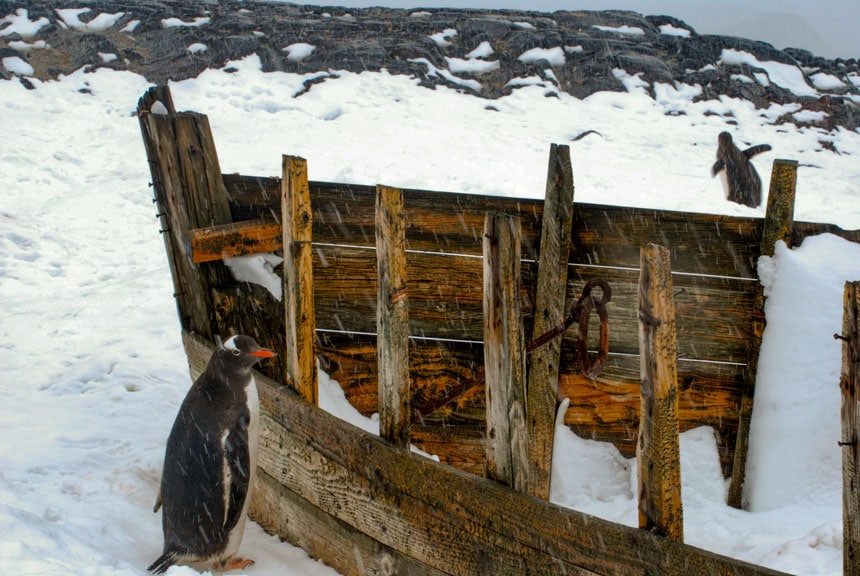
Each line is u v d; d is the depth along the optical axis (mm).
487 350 3365
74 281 10492
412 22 22516
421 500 3652
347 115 17281
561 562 3156
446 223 5449
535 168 14781
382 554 3912
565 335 5426
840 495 4953
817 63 23859
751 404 5414
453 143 15938
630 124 18328
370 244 5551
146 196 13508
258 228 5363
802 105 20344
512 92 19531
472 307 5523
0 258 11016
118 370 7473
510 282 3258
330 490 4191
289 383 4520
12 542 3715
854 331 2580
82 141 15805
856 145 18609
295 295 4355
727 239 5430
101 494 4953
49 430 6113
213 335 5312
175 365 7691
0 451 5680
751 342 5480
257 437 4242
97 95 17984
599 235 5355
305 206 4316
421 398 5555
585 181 14414
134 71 19234
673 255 5418
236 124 16562
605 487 5406
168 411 6562
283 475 4574
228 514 4078
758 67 22094
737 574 2709
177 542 4074
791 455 5168
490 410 3395
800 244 5523
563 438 5492
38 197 13383
